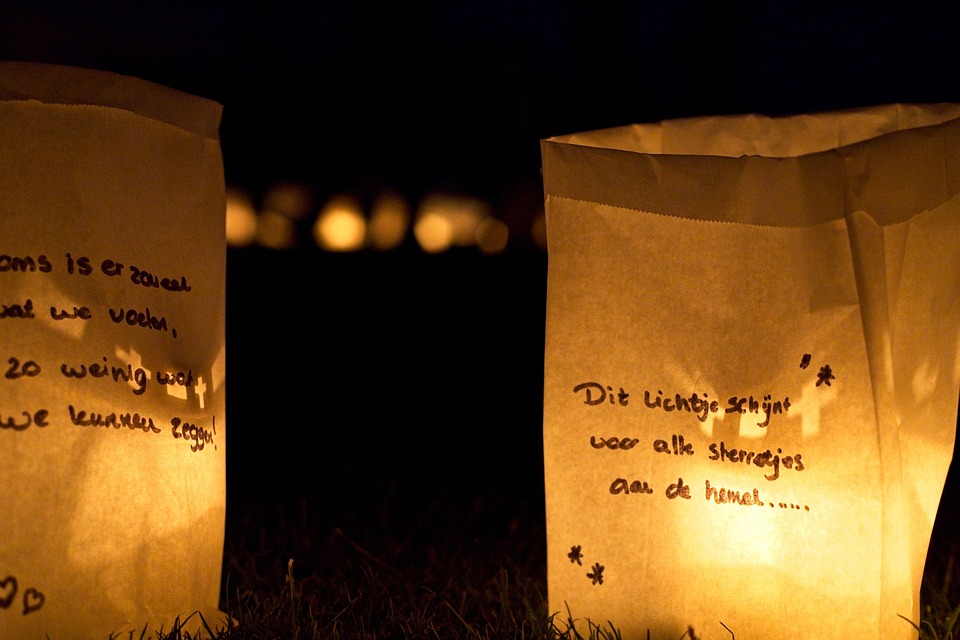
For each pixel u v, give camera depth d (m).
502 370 5.34
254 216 7.52
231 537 2.85
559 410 1.95
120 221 1.90
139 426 1.91
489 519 3.10
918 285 1.93
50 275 1.82
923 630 2.02
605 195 1.93
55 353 1.81
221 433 2.09
